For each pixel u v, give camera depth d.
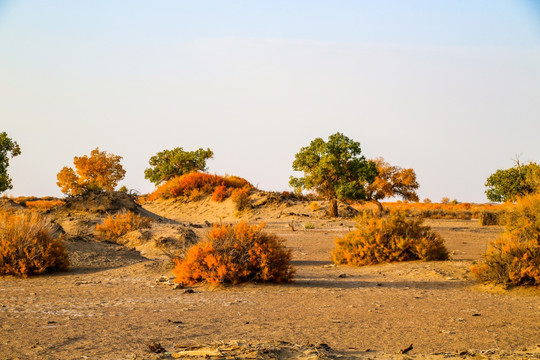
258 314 11.10
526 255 14.56
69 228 31.95
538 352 7.50
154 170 82.19
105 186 84.25
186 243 26.33
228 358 6.61
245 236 16.22
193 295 13.86
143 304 12.44
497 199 45.06
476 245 28.39
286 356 6.95
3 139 56.25
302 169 54.41
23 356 7.60
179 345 7.94
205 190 62.09
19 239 18.62
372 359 7.02
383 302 12.55
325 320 10.44
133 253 23.45
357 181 53.66
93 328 9.65
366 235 21.23
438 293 13.93
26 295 13.98
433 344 8.47
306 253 26.14
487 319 10.55
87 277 17.78
